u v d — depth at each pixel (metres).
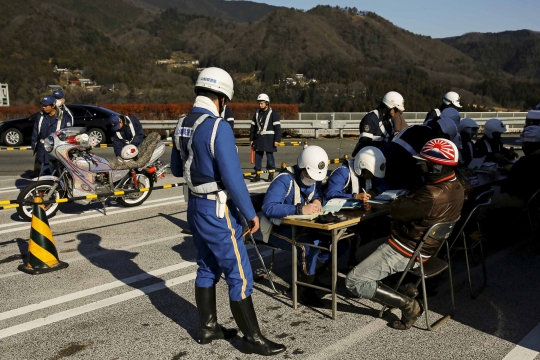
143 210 8.15
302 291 4.61
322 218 4.11
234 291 3.67
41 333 4.08
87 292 4.88
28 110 27.09
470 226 5.31
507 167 6.73
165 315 4.40
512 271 5.42
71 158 7.35
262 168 12.62
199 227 3.64
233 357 3.71
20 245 6.35
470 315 4.37
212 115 3.63
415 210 3.85
